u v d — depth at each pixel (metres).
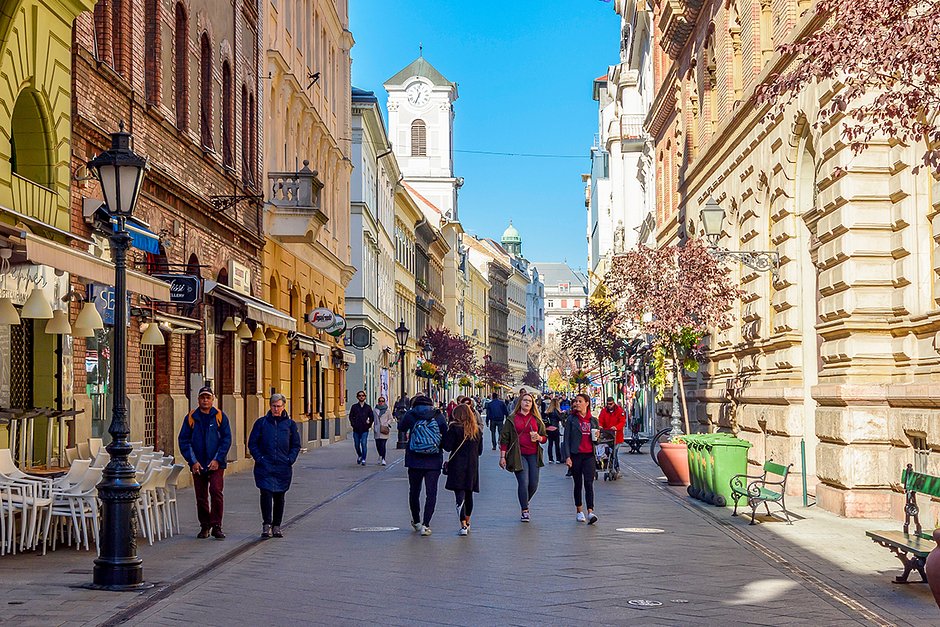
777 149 24.53
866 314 19.06
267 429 17.19
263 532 17.16
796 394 23.55
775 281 24.72
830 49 10.94
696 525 18.88
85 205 19.08
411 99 126.94
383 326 77.06
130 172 12.79
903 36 10.69
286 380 40.34
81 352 19.12
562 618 10.80
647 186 57.41
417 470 17.81
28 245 13.11
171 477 17.16
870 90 18.30
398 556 15.12
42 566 13.59
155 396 24.70
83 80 19.28
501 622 10.61
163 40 24.38
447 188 127.50
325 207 49.41
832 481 20.00
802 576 13.34
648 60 58.28
